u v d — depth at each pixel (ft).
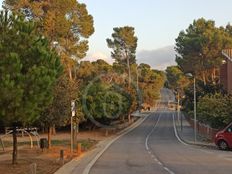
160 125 288.92
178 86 468.34
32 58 59.67
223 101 148.66
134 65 400.47
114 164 77.00
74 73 241.55
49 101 62.08
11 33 59.47
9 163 71.92
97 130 239.50
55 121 100.37
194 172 61.62
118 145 144.46
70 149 111.24
